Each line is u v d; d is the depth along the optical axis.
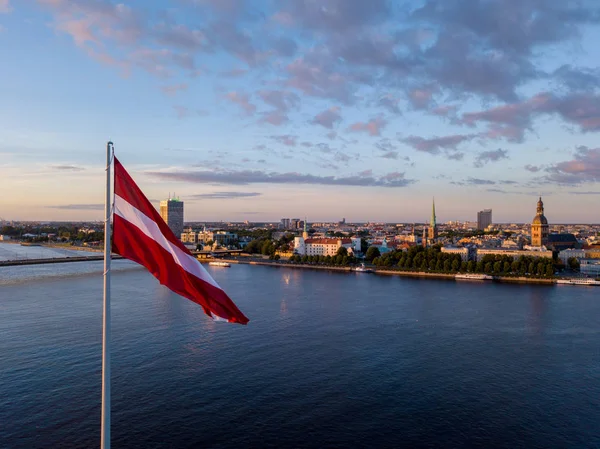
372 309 193.88
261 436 84.75
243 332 152.12
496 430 88.56
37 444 80.56
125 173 32.72
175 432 85.56
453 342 143.50
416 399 101.12
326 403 98.44
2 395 99.44
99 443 81.06
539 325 166.00
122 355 126.50
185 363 120.94
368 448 81.69
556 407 98.25
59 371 113.38
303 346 137.38
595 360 127.19
